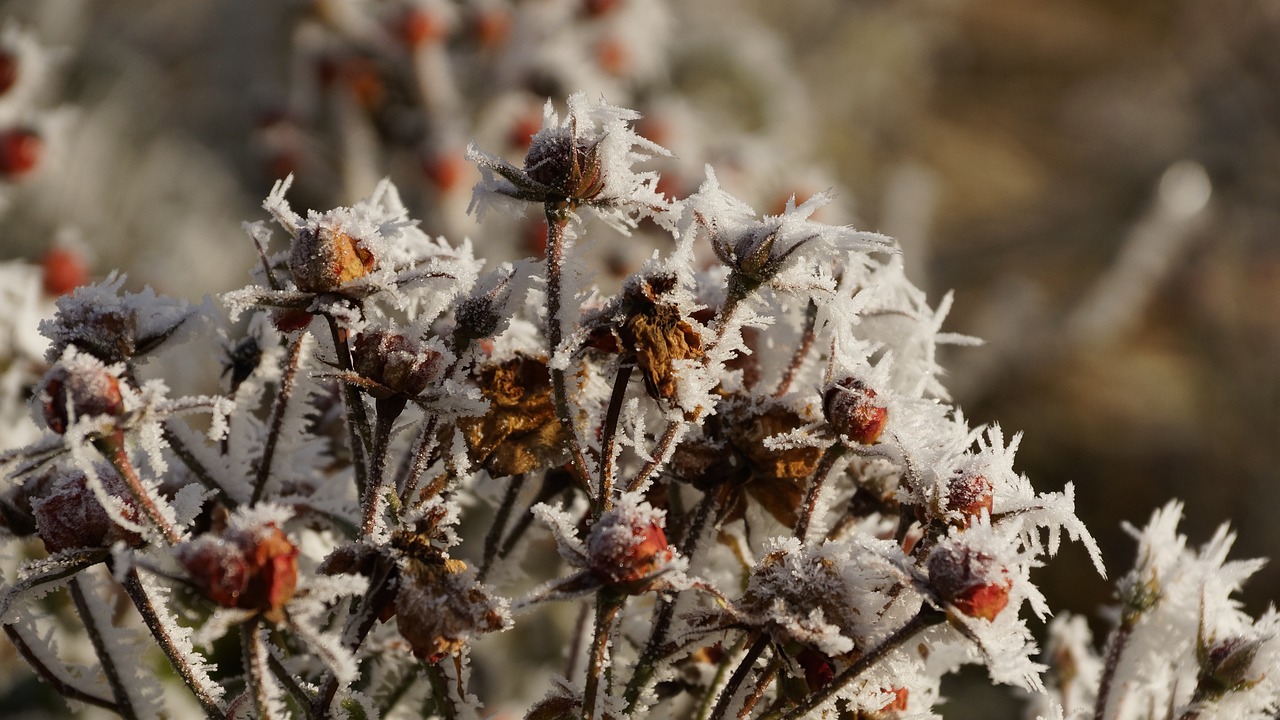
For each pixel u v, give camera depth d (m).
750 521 0.60
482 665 0.98
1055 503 0.56
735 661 0.59
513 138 1.42
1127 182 3.13
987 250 2.95
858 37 3.14
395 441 0.60
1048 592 1.83
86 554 0.56
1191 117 3.17
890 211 2.15
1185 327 2.75
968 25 4.42
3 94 1.02
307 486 0.64
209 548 0.52
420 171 1.38
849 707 0.56
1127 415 2.46
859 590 0.55
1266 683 0.59
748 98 1.89
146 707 0.59
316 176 1.49
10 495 0.58
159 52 1.99
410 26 1.39
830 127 3.05
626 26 1.52
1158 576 0.61
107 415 0.54
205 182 1.75
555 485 0.62
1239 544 2.29
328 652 0.53
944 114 3.89
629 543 0.54
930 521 0.56
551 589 0.54
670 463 0.58
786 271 0.56
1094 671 0.66
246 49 1.86
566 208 0.57
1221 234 2.81
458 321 0.57
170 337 0.58
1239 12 3.23
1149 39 4.25
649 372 0.56
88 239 1.54
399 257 0.58
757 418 0.58
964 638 0.55
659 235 1.07
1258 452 2.42
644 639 0.62
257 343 0.62
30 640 0.59
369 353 0.56
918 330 0.61
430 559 0.55
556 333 0.57
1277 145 2.98
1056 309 2.66
